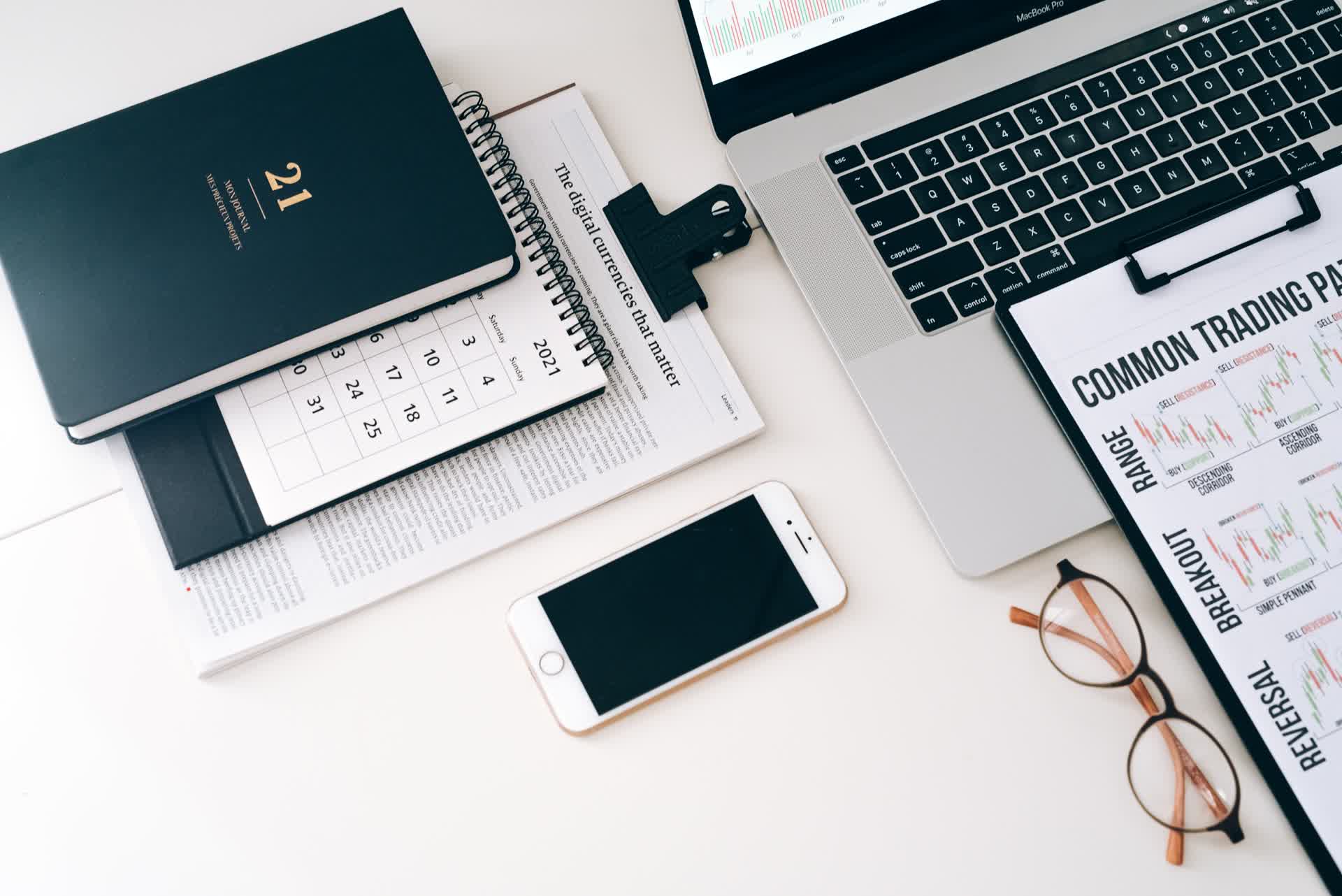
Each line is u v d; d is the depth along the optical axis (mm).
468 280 549
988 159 594
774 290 600
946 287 573
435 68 631
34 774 517
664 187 619
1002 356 564
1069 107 605
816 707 534
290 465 533
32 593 537
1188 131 605
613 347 576
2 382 565
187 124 557
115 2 624
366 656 536
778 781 524
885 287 573
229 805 517
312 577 535
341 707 530
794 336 592
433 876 512
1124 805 523
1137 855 516
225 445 535
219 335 521
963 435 553
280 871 511
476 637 540
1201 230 575
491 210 549
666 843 516
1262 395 556
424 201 549
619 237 591
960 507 544
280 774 521
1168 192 594
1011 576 554
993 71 611
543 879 512
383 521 543
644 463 558
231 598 530
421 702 532
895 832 519
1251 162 602
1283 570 532
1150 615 549
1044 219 585
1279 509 541
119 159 549
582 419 563
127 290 527
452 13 642
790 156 595
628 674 530
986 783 525
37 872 506
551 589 540
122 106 610
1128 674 533
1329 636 525
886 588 551
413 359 549
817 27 596
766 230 590
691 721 531
